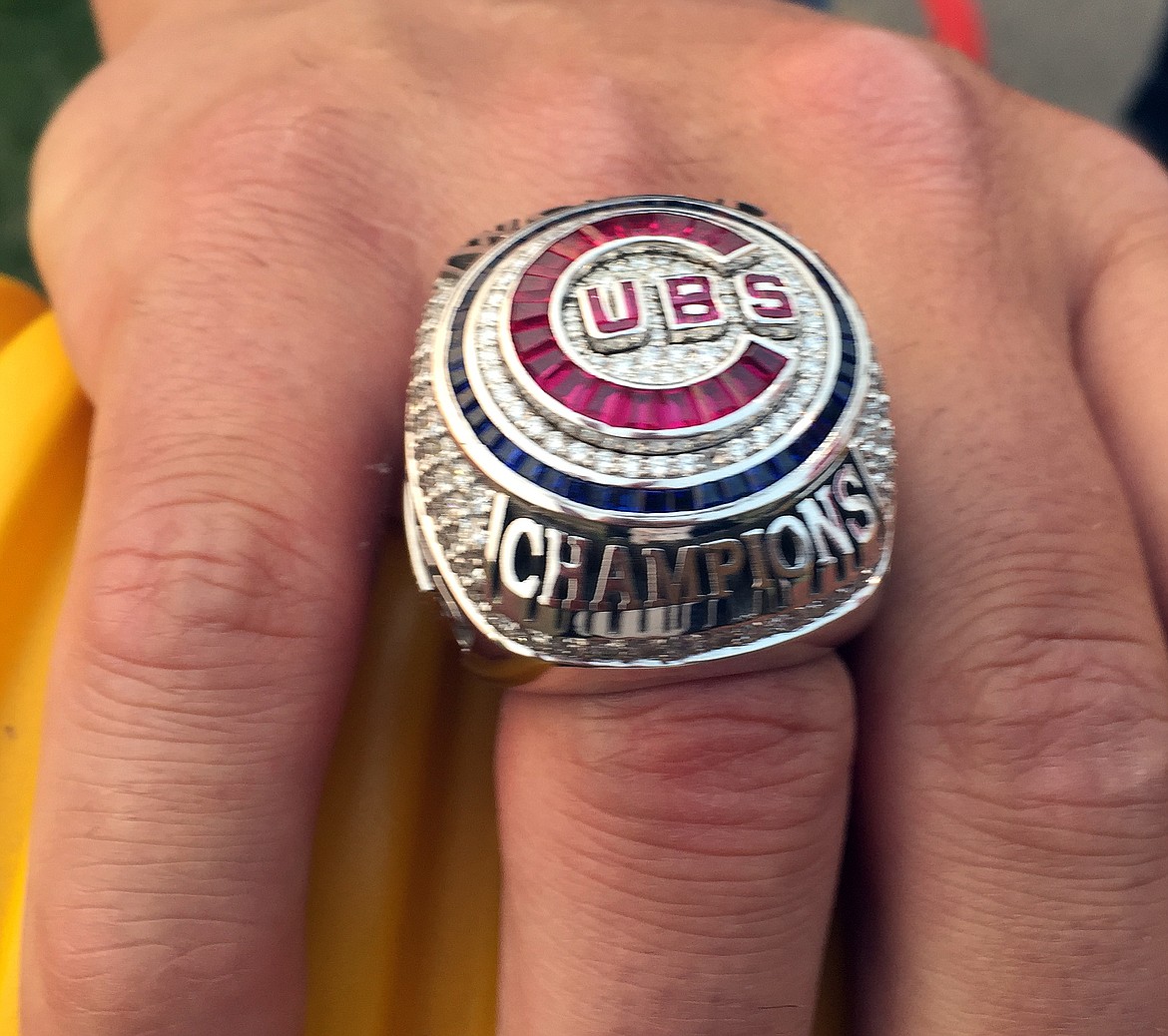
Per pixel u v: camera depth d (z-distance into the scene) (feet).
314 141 0.28
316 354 0.24
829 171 0.29
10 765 0.25
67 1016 0.21
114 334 0.26
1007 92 0.33
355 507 0.23
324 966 0.24
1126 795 0.22
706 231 0.22
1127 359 0.28
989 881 0.22
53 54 0.67
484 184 0.29
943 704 0.23
